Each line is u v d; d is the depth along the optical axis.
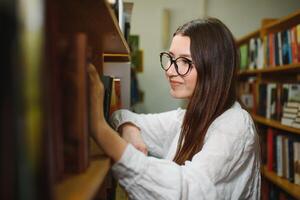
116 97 1.08
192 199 0.70
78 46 0.48
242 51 3.00
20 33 0.27
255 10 3.35
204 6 3.28
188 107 0.97
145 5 3.26
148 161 0.69
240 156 0.83
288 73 2.56
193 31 0.94
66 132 0.49
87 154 0.55
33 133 0.28
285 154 2.05
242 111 0.92
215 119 0.90
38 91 0.29
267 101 2.37
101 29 0.76
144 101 3.30
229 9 3.33
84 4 0.52
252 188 0.93
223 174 0.78
